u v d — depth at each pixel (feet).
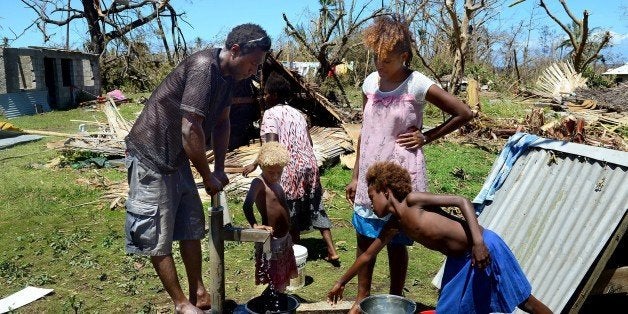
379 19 12.85
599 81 101.14
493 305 10.86
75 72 86.84
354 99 79.41
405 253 13.87
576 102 75.87
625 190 12.02
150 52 114.93
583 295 11.91
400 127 13.09
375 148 13.29
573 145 14.25
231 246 20.51
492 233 10.98
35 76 75.46
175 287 12.49
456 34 63.57
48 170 33.94
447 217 11.23
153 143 11.91
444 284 11.46
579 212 12.89
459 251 11.08
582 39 84.74
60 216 24.93
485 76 109.19
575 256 12.28
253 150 35.19
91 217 24.71
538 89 88.28
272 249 13.26
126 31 111.45
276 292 12.79
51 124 61.31
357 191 13.73
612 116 64.54
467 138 45.85
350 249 20.34
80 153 37.06
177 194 12.36
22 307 15.40
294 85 41.50
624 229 11.59
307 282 17.22
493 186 15.79
